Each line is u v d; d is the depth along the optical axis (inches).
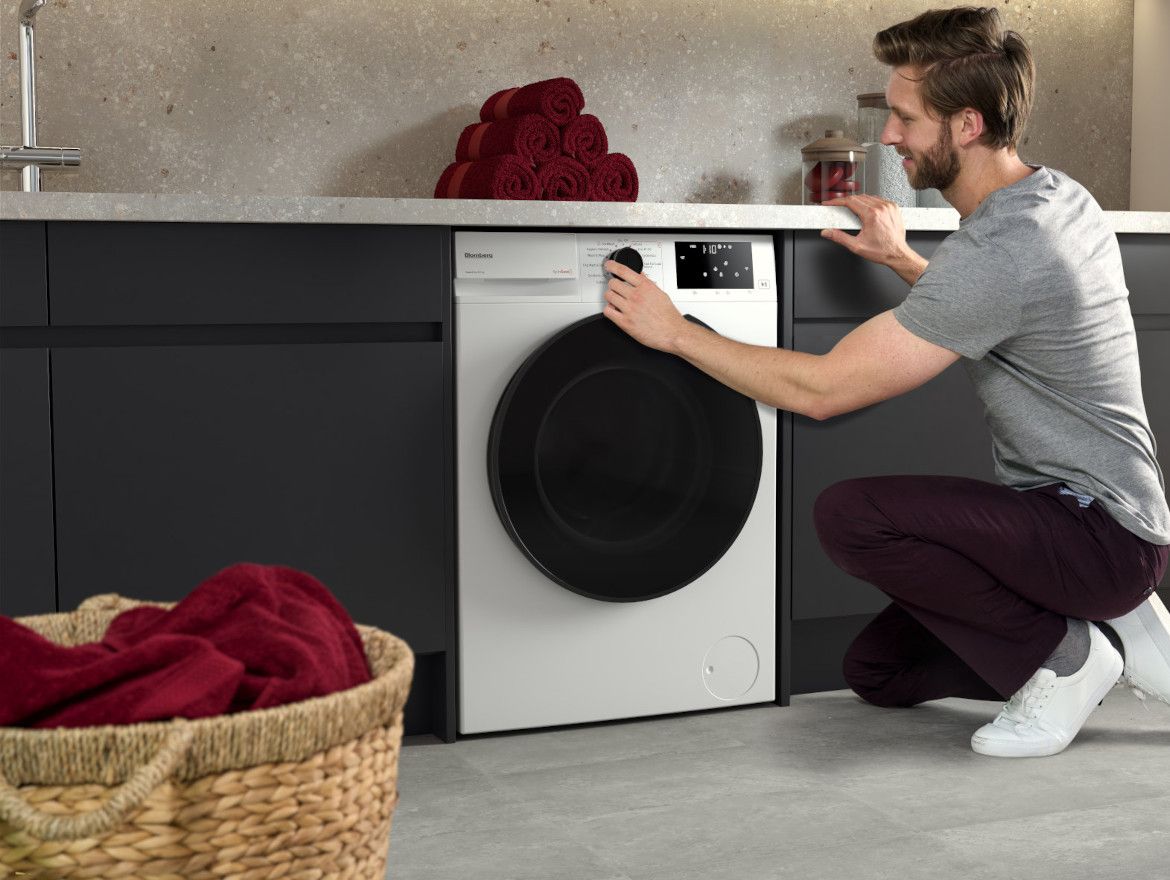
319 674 39.5
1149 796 72.3
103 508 75.8
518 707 85.3
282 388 78.6
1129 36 129.4
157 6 98.7
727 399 87.4
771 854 64.3
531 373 82.0
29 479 74.3
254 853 36.9
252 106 101.5
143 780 33.8
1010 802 71.5
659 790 74.3
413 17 105.2
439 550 82.9
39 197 72.4
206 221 75.9
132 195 74.1
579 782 75.9
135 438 76.1
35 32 95.7
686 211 85.7
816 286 91.0
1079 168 128.4
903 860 63.3
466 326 82.1
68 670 38.3
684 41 113.7
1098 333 77.5
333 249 79.0
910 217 91.0
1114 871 61.6
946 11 80.7
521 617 84.8
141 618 46.3
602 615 86.8
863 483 81.3
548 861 63.7
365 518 81.0
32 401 74.0
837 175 106.8
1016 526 77.9
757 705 92.9
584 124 93.1
